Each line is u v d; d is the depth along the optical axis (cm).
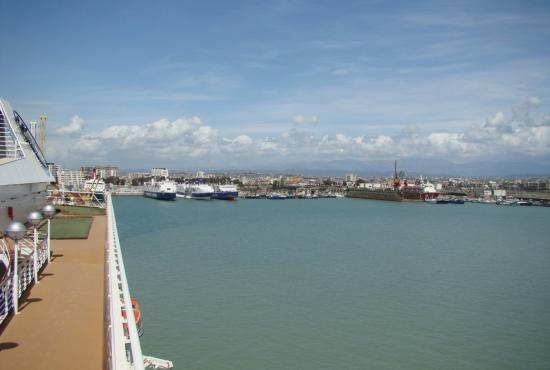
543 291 4769
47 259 2012
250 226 10962
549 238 9625
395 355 3005
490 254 7338
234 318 3566
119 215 13162
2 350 1005
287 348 3028
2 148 2627
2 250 1777
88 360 953
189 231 9412
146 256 6184
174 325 3356
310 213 16375
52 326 1166
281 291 4444
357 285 4850
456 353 3072
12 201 2433
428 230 11088
